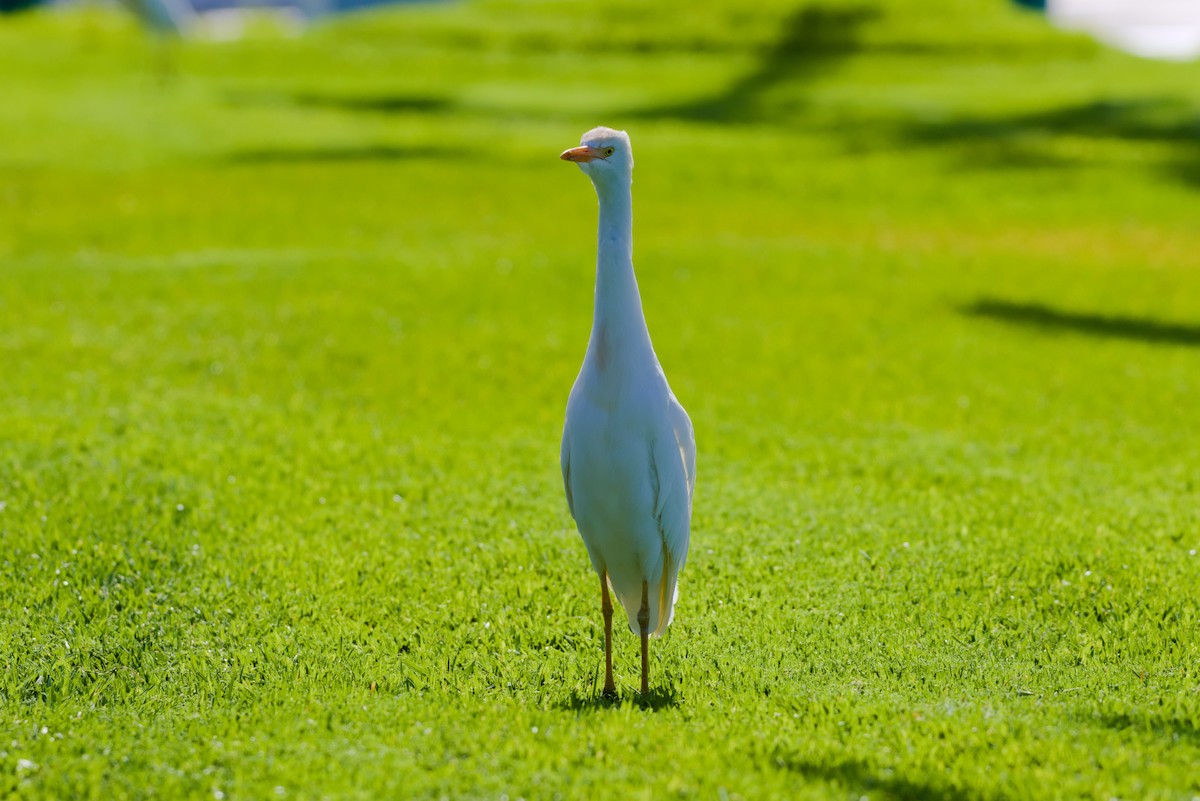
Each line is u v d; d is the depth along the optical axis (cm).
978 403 1564
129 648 856
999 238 2792
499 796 636
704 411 1494
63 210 2570
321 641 873
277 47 5409
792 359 1744
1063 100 4559
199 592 942
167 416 1377
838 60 5359
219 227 2488
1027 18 6081
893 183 3328
